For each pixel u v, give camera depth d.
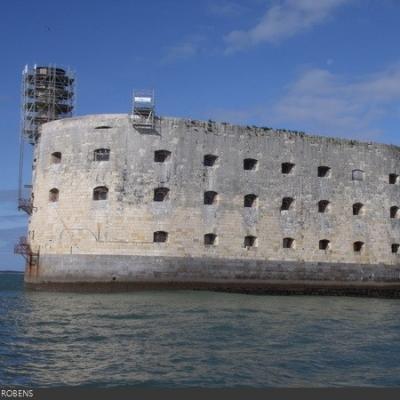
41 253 47.69
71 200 46.91
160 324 28.44
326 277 50.84
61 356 21.02
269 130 50.53
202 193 47.62
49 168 48.53
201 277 46.75
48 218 47.78
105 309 34.88
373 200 53.84
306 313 35.56
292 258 49.81
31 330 26.59
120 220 45.88
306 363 20.69
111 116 47.19
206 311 34.16
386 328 30.22
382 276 53.06
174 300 40.19
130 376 18.34
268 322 30.20
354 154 53.62
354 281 51.88
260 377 18.58
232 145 49.06
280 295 48.50
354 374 19.41
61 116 56.19
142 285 45.47
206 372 18.95
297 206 50.62
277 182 50.16
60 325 28.17
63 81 56.59
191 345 23.11
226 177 48.50
